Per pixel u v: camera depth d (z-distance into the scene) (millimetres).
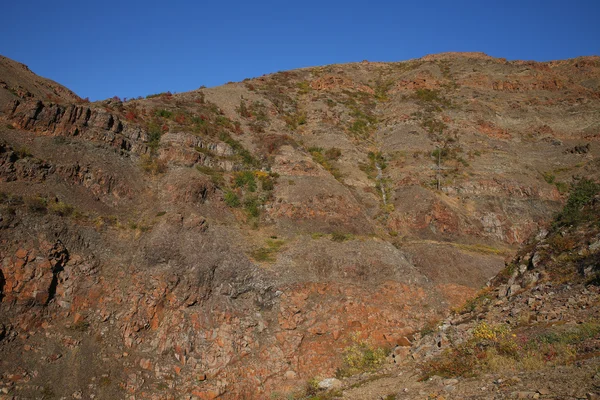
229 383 20297
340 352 22266
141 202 31469
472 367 11789
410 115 65500
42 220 24125
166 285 23906
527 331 13000
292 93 73375
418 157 52656
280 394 19531
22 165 27250
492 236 40688
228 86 68312
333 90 76312
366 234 35625
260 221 35062
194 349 21625
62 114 34094
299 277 27016
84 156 31641
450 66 89812
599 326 11102
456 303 27516
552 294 15156
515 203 44656
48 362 18922
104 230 26594
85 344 20375
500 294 18500
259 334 23109
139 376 19797
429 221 39438
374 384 13852
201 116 50000
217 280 25453
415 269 30625
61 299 21812
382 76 90375
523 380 9570
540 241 19734
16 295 20594
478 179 47125
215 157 41469
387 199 44156
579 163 53000
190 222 28781
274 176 41719
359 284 27594
